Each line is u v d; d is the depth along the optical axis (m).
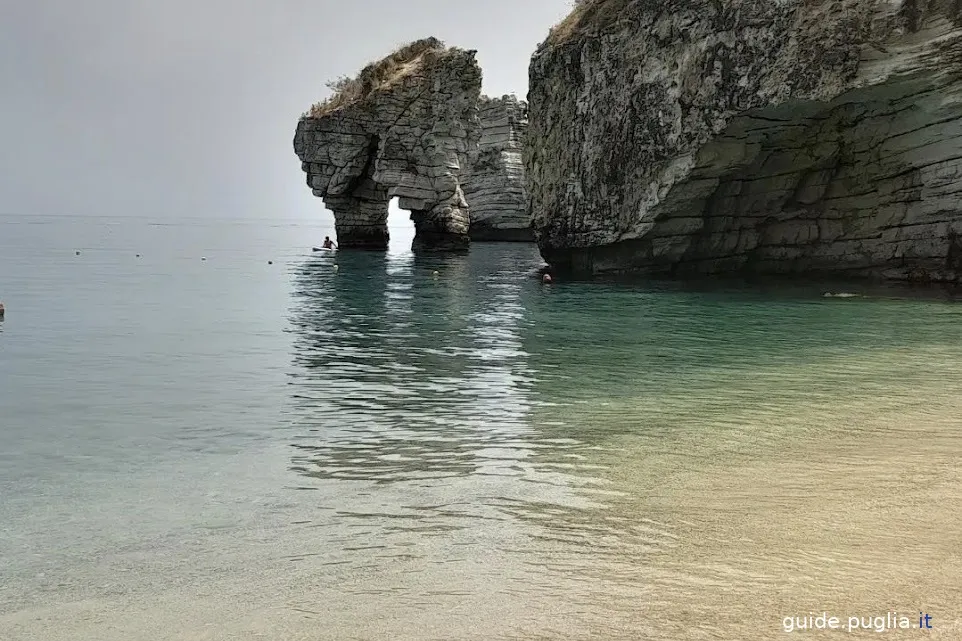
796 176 25.44
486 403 10.24
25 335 16.05
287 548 5.56
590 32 27.53
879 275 24.97
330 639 4.20
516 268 34.31
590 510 6.20
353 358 13.62
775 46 21.81
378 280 28.88
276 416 9.67
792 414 9.41
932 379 11.38
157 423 9.36
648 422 9.12
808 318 17.84
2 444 8.48
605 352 14.05
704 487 6.73
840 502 6.24
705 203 25.94
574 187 28.97
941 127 21.00
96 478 7.30
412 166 44.66
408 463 7.64
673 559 5.16
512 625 4.29
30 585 5.03
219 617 4.52
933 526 5.65
